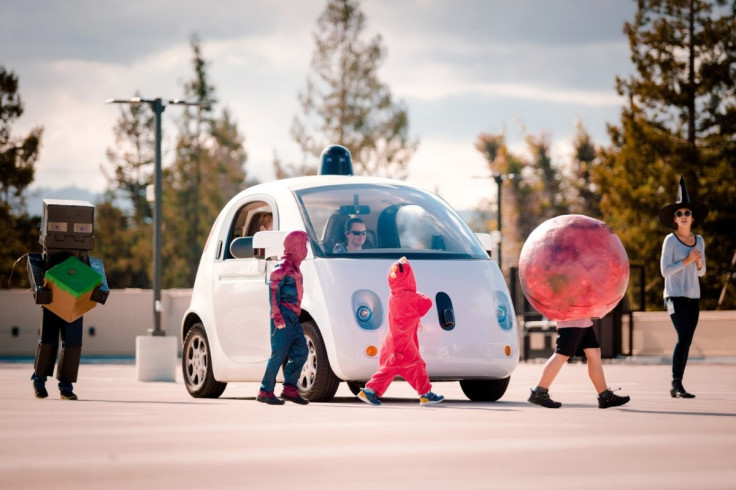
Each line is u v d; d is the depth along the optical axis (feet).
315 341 41.14
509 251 353.51
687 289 45.93
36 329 147.23
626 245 180.34
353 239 43.16
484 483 19.40
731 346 121.29
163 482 19.34
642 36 180.96
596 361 38.55
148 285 298.56
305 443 25.34
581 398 44.80
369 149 229.86
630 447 24.64
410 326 39.45
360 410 35.55
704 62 178.40
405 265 39.37
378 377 39.60
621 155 182.50
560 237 38.11
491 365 42.29
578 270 37.55
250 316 44.75
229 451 23.73
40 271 42.86
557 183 361.71
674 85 180.45
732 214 175.42
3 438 26.08
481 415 33.45
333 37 232.53
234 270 46.32
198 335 47.88
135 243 298.35
